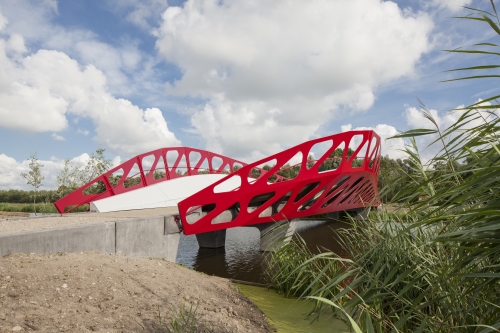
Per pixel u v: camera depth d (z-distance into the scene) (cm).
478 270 284
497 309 264
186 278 697
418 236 376
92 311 409
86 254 719
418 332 281
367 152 1748
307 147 1398
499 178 215
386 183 369
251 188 1284
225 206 1247
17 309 374
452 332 303
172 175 2231
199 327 429
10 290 418
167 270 722
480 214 216
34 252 671
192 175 2320
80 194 1752
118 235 932
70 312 393
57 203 1662
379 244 428
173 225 1186
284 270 696
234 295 663
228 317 500
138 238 1015
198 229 1210
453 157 276
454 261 281
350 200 2250
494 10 198
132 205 1700
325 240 1753
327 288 347
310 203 2012
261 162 1294
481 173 218
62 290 451
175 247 1186
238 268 1161
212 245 1730
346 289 325
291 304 625
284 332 477
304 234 2133
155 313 447
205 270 1137
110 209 1605
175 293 562
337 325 501
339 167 1541
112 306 438
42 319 362
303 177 1416
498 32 203
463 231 210
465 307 292
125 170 1959
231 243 1931
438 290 312
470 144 253
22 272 482
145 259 810
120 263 662
